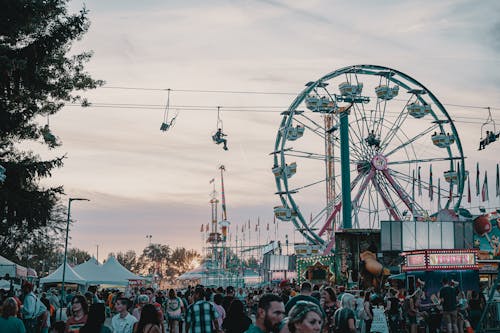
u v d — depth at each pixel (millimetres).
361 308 21938
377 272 50938
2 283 39031
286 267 78312
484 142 54469
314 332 6074
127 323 13039
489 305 23656
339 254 52500
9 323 12742
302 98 60438
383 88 62906
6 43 33094
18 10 31234
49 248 74375
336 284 52344
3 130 32188
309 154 61125
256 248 111438
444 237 50250
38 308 19734
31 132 34688
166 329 33844
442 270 36031
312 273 55875
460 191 64000
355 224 60656
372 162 61312
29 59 31250
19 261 79125
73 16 32219
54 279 46156
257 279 109688
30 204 32438
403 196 62125
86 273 51719
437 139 64062
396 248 50250
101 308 10531
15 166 31875
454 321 22797
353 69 62250
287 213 58906
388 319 25094
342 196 60562
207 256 131500
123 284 52031
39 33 33000
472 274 36594
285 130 59562
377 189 61750
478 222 48844
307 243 58969
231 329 12641
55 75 35375
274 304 7422
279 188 60000
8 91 31047
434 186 63094
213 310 14695
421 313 25906
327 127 76062
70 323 11445
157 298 31812
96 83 36094
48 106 35656
